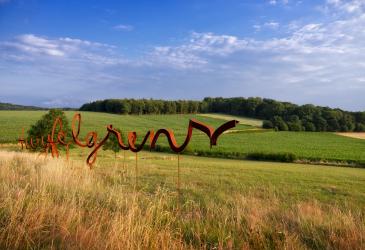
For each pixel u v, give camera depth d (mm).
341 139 90062
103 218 4902
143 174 17062
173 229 5078
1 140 52250
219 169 24781
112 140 34375
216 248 4602
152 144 5727
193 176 18031
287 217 6410
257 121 116188
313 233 5496
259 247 4809
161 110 126688
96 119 101500
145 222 4957
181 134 78812
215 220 5770
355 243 4922
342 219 6188
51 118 30438
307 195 14812
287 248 4715
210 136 4316
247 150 58031
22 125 76438
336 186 18344
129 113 121812
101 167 12922
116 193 6516
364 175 26219
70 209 5004
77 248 3963
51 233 4328
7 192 5680
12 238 4094
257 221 5664
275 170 26688
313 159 49125
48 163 10086
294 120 107500
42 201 5262
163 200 6293
